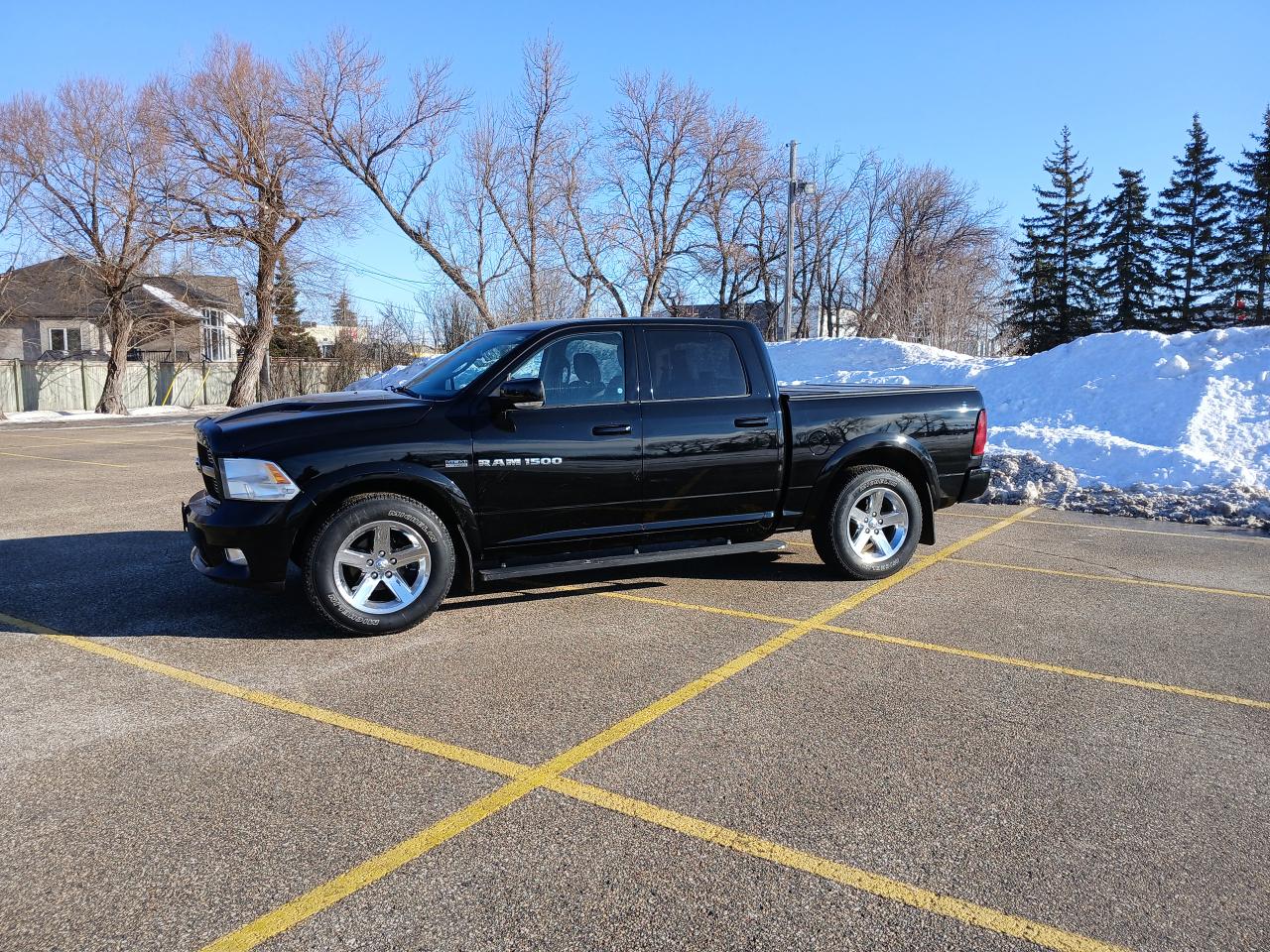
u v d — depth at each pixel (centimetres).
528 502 548
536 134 3619
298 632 528
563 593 621
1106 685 451
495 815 320
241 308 4350
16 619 552
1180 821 319
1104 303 5375
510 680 452
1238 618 570
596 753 371
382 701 424
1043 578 673
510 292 4362
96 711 411
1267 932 257
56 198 3147
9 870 286
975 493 695
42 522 880
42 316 4419
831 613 575
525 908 266
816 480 632
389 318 4650
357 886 278
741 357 618
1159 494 1028
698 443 590
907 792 338
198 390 4212
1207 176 5331
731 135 3978
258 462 491
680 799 332
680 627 543
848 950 249
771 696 433
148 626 539
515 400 516
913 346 2394
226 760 363
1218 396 1316
